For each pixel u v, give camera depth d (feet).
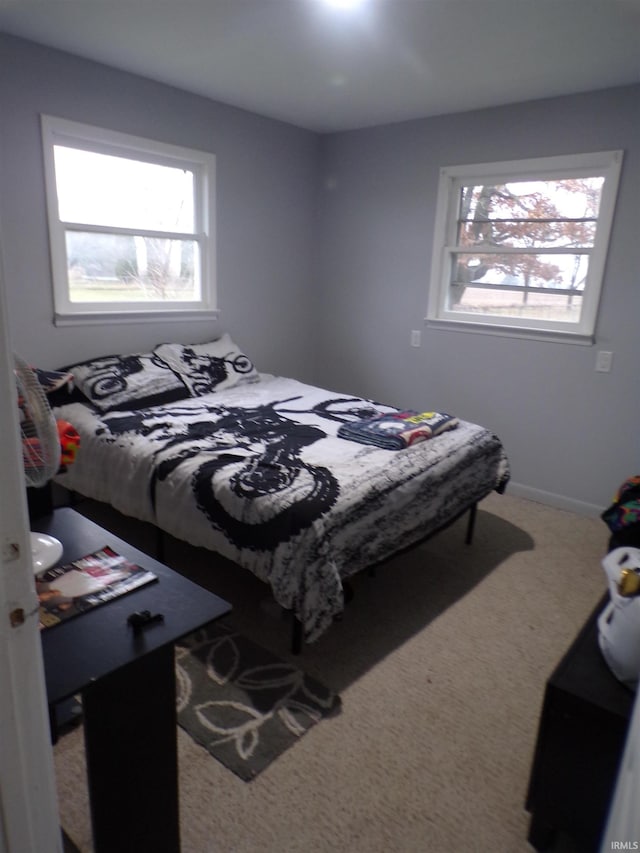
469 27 8.01
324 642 7.22
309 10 7.70
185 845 4.64
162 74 10.46
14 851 2.22
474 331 12.54
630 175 10.18
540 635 7.55
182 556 9.04
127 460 8.26
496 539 10.34
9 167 9.31
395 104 11.64
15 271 9.70
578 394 11.38
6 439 1.93
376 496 7.09
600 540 10.41
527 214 11.72
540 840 4.69
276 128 13.29
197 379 11.37
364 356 14.60
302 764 5.43
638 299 10.44
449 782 5.32
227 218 12.79
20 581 2.06
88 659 3.31
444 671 6.79
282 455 7.93
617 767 4.18
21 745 2.16
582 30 7.97
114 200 11.04
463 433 9.46
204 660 6.77
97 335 11.05
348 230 14.29
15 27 8.58
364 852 4.65
